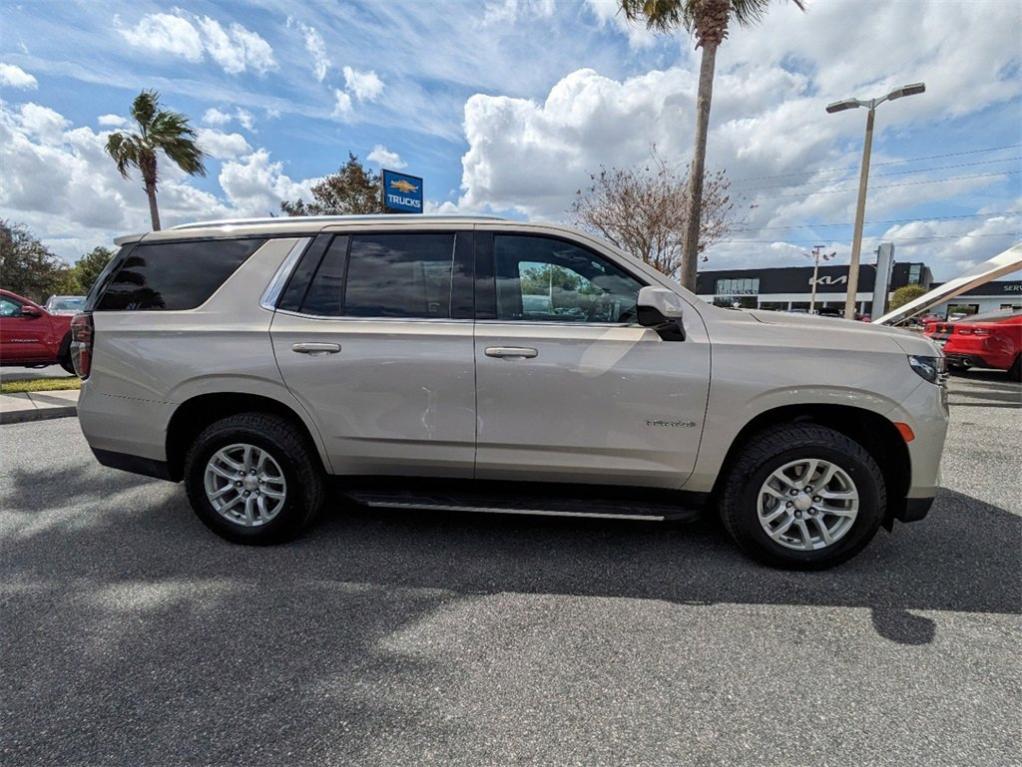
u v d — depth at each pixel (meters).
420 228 3.14
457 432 3.01
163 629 2.41
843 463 2.81
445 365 2.97
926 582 2.83
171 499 4.00
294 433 3.16
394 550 3.19
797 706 1.96
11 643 2.30
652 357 2.87
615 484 3.04
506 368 2.93
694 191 9.81
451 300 3.06
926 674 2.13
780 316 3.11
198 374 3.11
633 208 18.25
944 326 10.35
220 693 2.02
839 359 2.81
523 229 3.09
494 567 2.99
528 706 1.96
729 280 78.06
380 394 3.03
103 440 3.31
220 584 2.80
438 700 1.98
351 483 3.26
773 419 2.99
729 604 2.62
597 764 1.71
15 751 1.75
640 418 2.89
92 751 1.75
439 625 2.45
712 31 9.27
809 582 2.83
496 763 1.71
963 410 7.36
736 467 2.93
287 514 3.18
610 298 3.02
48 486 4.28
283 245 3.20
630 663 2.19
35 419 6.79
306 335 3.06
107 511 3.78
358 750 1.76
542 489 3.12
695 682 2.08
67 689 2.03
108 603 2.61
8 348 9.91
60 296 16.27
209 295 3.20
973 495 4.09
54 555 3.12
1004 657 2.23
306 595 2.70
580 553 3.15
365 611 2.56
